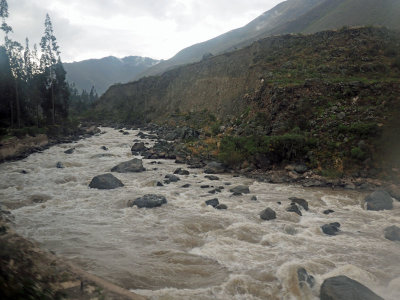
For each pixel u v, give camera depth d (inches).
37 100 2578.7
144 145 1902.1
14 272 289.3
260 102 1768.0
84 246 522.0
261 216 684.1
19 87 2406.5
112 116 4308.6
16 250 345.7
